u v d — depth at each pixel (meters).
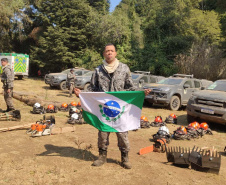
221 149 5.94
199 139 6.80
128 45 30.22
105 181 3.62
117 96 4.02
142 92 4.03
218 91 8.98
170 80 13.42
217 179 3.93
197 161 4.22
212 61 22.00
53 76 18.42
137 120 4.14
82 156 4.67
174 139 6.57
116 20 29.78
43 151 4.89
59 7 30.33
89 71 18.38
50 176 3.72
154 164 4.44
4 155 4.50
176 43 26.83
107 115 4.05
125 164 4.15
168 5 29.84
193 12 28.08
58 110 10.00
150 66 26.67
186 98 13.00
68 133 6.46
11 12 31.38
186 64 22.94
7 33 33.69
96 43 31.06
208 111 8.07
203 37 26.75
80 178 3.69
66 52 28.36
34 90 17.45
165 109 12.64
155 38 30.06
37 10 35.81
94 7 34.41
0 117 7.38
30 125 6.63
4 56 23.67
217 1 35.38
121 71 4.07
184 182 3.73
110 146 5.54
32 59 31.25
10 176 3.66
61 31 28.59
